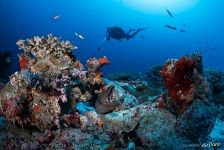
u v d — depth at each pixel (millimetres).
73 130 4617
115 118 4824
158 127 4410
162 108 4781
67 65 5195
